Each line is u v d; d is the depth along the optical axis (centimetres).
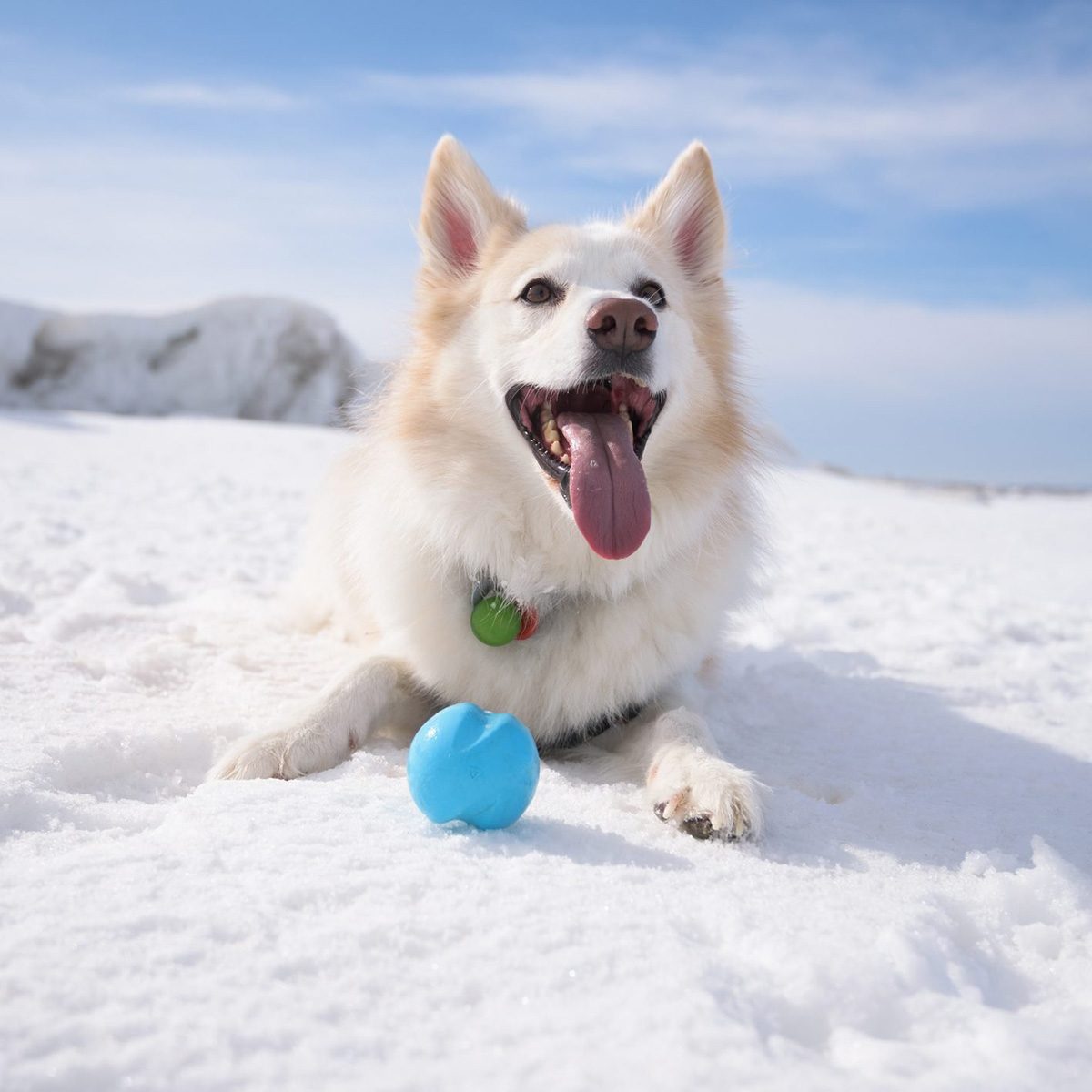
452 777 56
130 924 43
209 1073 34
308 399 762
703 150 92
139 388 720
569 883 50
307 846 51
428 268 88
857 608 164
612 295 73
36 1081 33
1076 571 236
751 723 89
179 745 72
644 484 73
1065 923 52
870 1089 36
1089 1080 38
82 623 105
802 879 54
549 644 78
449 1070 36
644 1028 38
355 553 91
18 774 60
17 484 271
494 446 79
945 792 72
